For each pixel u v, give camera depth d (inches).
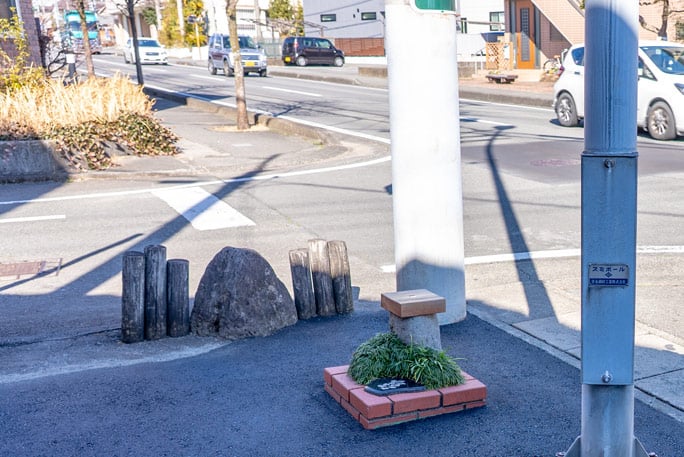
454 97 246.5
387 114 898.1
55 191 495.8
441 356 192.5
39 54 821.9
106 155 590.9
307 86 1315.2
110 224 406.9
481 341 236.2
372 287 301.6
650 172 499.5
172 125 818.2
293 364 221.8
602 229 133.1
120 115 614.5
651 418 182.4
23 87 626.2
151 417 189.3
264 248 356.5
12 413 192.5
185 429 182.5
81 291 303.4
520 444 171.6
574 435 175.2
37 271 328.8
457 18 249.1
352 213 422.6
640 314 254.8
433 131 243.3
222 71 1653.5
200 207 442.3
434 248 248.4
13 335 254.1
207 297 249.1
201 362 225.0
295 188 493.7
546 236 366.3
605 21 128.5
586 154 132.3
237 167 578.2
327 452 169.8
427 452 169.0
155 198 469.7
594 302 135.9
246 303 244.8
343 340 240.8
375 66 1528.1
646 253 329.1
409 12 237.5
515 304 271.4
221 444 174.9
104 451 172.9
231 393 202.2
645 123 655.1
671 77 637.3
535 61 1366.9
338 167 572.1
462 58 1571.1
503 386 202.4
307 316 263.0
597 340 137.0
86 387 207.9
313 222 404.2
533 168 532.1
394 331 200.1
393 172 250.5
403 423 182.4
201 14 2426.2
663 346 225.6
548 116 839.1
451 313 253.0
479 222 395.5
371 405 178.7
